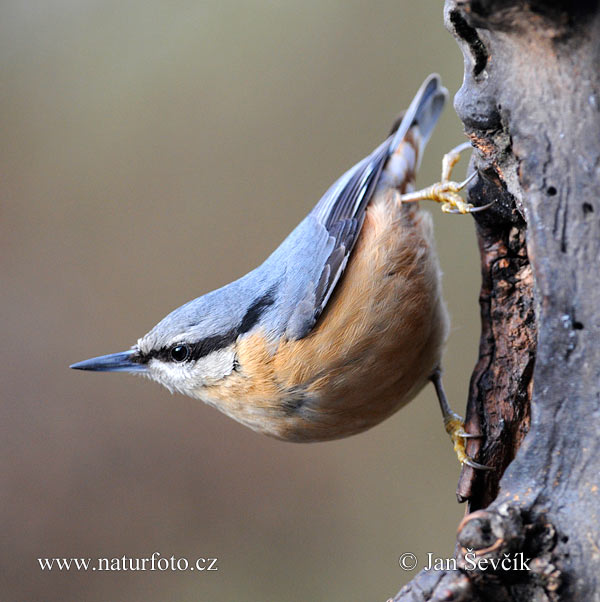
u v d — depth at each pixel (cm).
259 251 1288
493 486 616
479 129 534
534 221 474
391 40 1283
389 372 684
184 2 1366
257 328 693
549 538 454
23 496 1135
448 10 499
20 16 1385
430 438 1152
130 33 1370
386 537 1112
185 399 1199
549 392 473
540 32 450
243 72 1330
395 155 769
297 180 1293
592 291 457
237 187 1316
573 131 458
